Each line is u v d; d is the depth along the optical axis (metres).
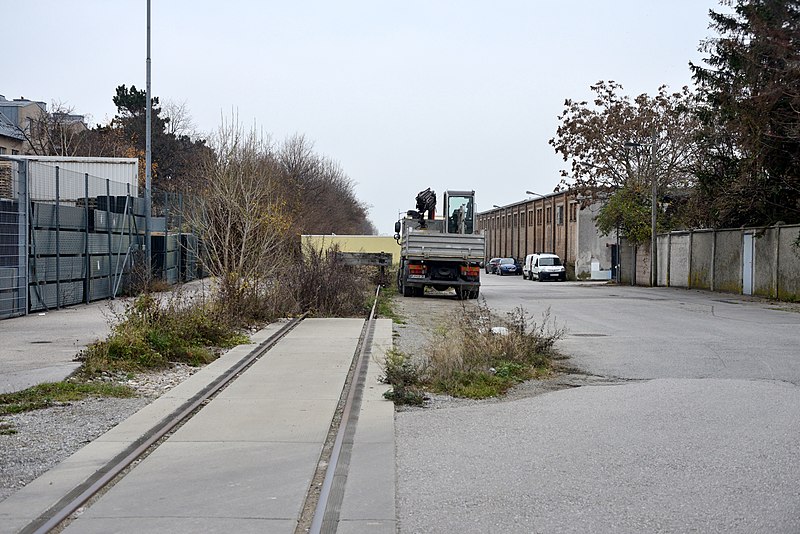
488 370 11.47
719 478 6.37
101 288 24.61
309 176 68.75
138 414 8.75
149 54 29.64
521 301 29.89
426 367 11.45
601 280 61.56
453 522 5.37
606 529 5.23
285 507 5.66
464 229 35.12
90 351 11.93
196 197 25.48
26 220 19.30
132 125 63.66
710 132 33.22
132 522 5.34
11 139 54.41
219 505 5.70
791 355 13.88
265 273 19.11
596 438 7.78
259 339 15.51
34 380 10.45
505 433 8.05
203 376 11.26
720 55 30.05
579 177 52.28
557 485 6.21
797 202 30.02
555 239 74.81
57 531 5.20
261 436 7.80
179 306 15.05
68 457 7.02
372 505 5.70
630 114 51.03
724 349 14.74
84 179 24.23
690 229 40.62
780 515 5.47
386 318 20.70
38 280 20.25
